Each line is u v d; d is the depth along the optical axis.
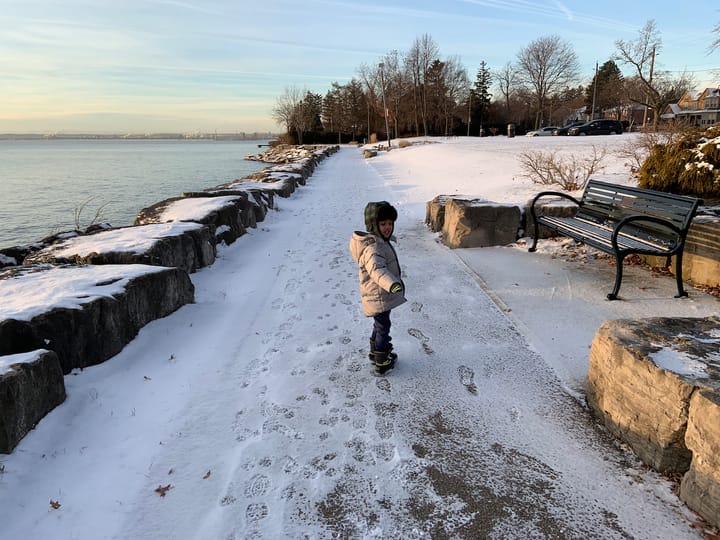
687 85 61.75
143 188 22.61
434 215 8.32
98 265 4.74
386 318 3.61
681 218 4.73
